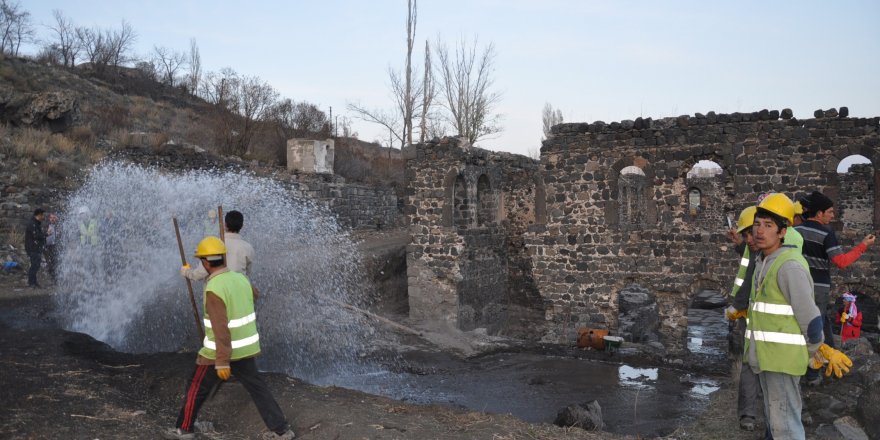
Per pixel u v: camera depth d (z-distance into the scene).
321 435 6.06
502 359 13.56
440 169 17.53
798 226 6.93
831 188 14.00
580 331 14.80
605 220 16.08
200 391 5.75
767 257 5.11
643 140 15.69
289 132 35.62
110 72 46.75
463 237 17.36
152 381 7.91
